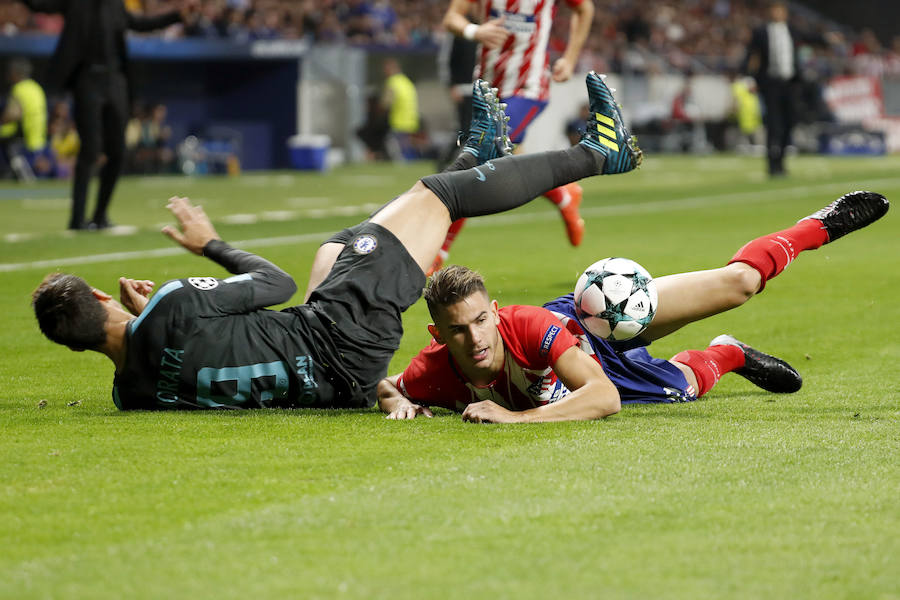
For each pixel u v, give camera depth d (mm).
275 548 9922
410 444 13492
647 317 15719
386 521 10602
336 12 110250
